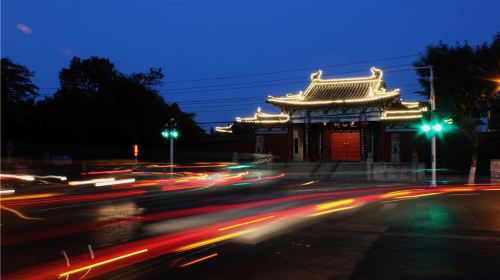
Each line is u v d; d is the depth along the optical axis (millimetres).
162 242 10211
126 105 51594
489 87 29438
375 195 22156
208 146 56750
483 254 8867
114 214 15148
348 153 53219
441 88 30625
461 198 19891
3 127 53250
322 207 16938
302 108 51094
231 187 28719
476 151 31938
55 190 26078
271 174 45844
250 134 56688
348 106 49125
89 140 59656
